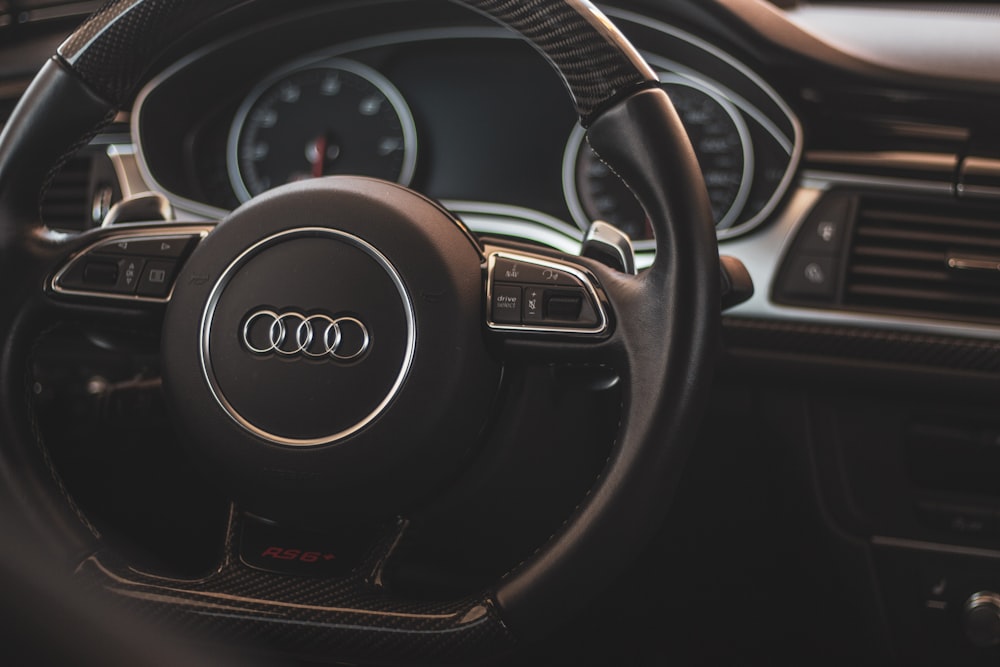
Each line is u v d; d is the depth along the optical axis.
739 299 1.00
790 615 1.55
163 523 1.42
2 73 1.67
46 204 1.56
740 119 1.42
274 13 1.50
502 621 0.76
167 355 0.79
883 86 1.36
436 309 0.76
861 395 1.41
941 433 1.42
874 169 1.37
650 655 1.56
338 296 0.76
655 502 0.75
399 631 0.76
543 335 0.77
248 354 0.77
